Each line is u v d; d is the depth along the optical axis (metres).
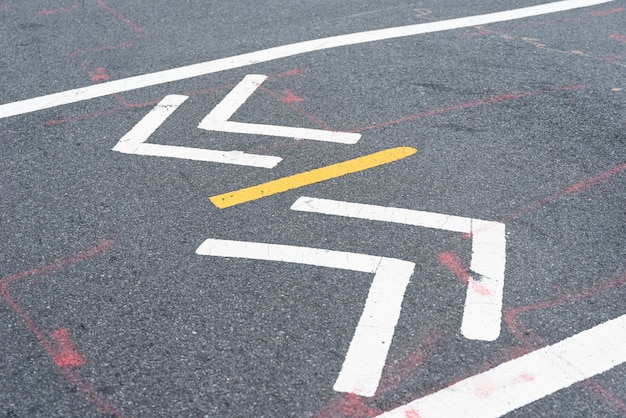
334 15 8.98
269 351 4.14
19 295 4.59
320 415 3.76
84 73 7.58
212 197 5.53
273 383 3.95
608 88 7.12
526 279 4.67
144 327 4.32
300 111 6.77
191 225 5.21
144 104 6.95
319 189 5.61
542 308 4.44
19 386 3.96
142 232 5.14
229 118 6.67
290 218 5.27
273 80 7.37
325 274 4.71
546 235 5.07
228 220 5.25
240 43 8.23
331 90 7.15
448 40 8.23
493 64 7.63
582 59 7.74
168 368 4.05
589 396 3.87
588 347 4.17
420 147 6.15
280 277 4.69
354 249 4.93
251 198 5.50
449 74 7.43
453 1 9.41
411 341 4.21
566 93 7.03
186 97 7.06
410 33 8.42
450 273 4.71
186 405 3.82
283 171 5.85
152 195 5.56
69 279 4.72
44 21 8.87
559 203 5.41
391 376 3.99
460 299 4.50
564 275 4.70
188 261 4.85
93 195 5.58
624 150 6.07
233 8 9.21
